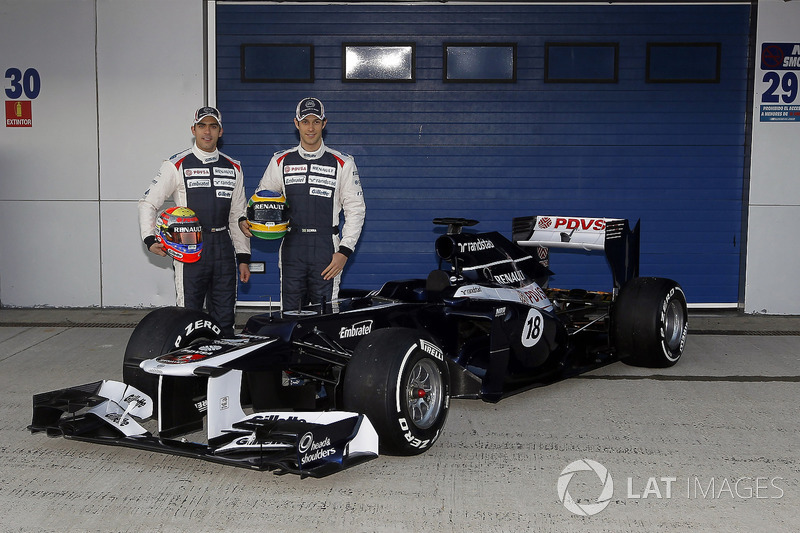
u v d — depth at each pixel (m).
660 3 8.21
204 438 4.46
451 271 5.37
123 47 8.27
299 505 3.59
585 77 8.30
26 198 8.45
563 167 8.41
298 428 3.73
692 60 8.28
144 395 4.44
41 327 7.67
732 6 8.22
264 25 8.30
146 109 8.33
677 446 4.39
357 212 5.81
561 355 5.79
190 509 3.55
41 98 8.34
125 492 3.75
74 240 8.48
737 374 6.01
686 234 8.46
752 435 4.58
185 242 5.31
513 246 5.89
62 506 3.58
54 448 4.36
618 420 4.87
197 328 4.56
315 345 4.36
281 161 5.76
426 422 4.22
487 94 8.35
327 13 8.29
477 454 4.27
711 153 8.38
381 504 3.60
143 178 8.38
